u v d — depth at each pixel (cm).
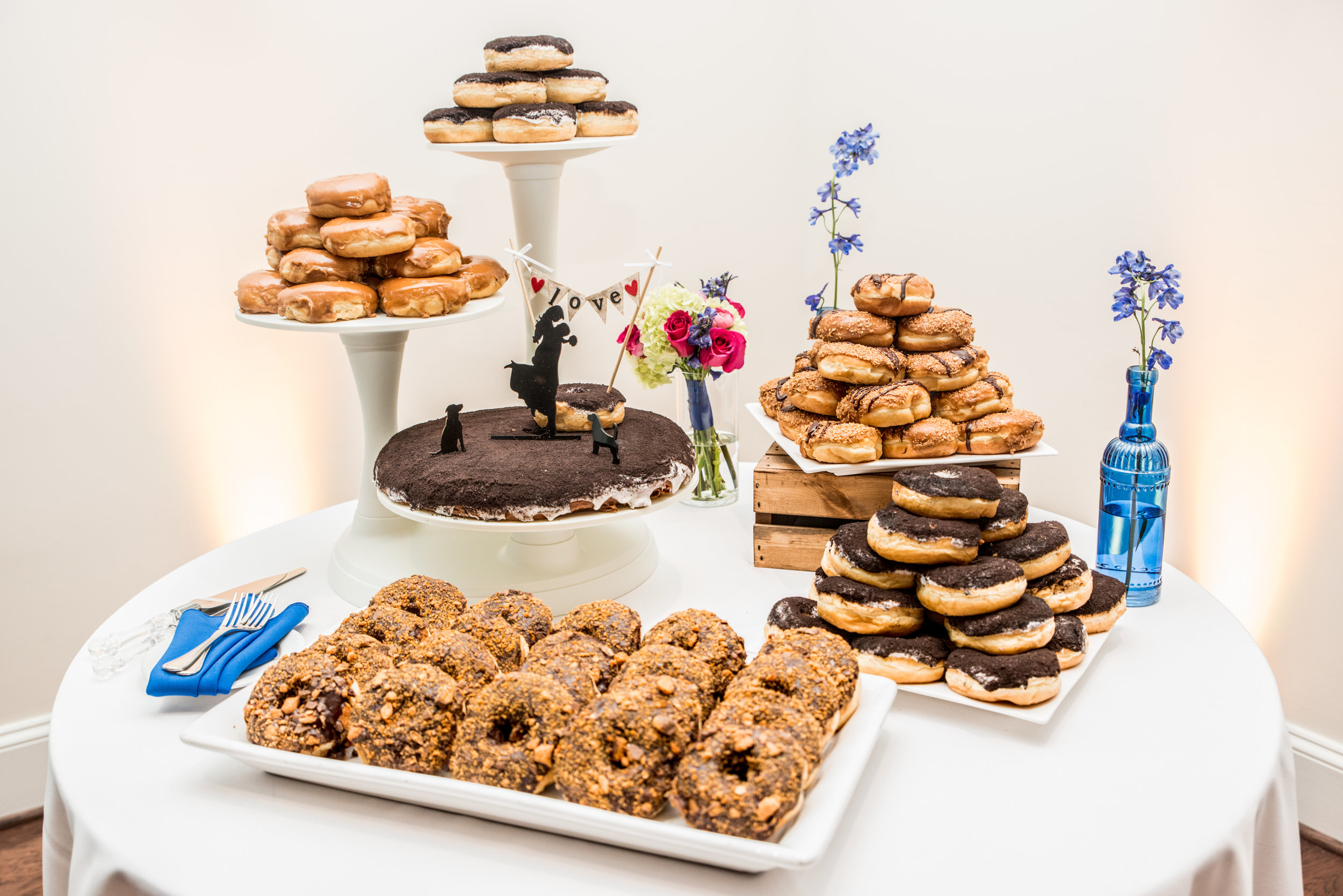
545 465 130
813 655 96
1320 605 169
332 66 206
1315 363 160
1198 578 187
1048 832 89
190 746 98
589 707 88
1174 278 127
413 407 230
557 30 222
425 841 90
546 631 113
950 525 111
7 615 205
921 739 104
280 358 218
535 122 155
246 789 99
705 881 83
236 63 198
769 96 246
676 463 135
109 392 204
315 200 144
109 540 211
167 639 132
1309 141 154
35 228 190
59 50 185
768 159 250
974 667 104
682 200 245
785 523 150
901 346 149
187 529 218
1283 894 102
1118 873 83
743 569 152
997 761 100
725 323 164
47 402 199
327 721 95
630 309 246
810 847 77
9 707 209
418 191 220
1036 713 101
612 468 130
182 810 95
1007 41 200
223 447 217
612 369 250
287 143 206
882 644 109
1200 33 166
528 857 87
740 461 269
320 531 177
